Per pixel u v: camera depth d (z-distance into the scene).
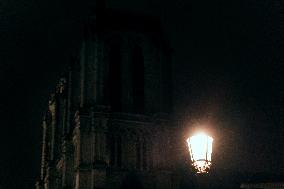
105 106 60.66
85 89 63.00
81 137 58.81
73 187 62.56
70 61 72.94
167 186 58.62
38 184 81.44
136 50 68.62
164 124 62.66
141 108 63.88
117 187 56.88
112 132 60.00
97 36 66.81
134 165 59.00
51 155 76.69
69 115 68.38
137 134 61.03
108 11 70.44
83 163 57.09
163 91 65.94
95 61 64.94
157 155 60.44
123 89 64.38
